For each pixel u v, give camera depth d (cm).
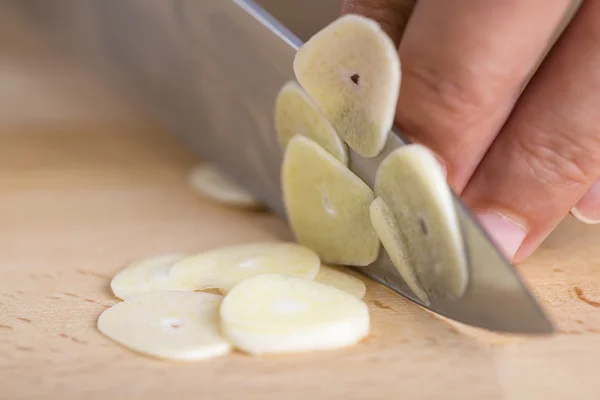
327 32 16
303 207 18
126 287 18
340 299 17
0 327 17
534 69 17
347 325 16
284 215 20
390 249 17
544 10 16
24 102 26
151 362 16
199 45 21
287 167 18
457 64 16
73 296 18
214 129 22
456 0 16
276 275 17
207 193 21
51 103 26
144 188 22
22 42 31
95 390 15
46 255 19
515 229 17
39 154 23
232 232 20
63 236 20
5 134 24
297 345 16
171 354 16
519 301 16
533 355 16
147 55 23
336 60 16
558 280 18
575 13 17
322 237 18
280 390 15
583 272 18
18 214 21
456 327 17
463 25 16
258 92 19
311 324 16
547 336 16
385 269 17
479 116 16
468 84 16
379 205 17
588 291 18
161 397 15
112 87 26
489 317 16
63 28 28
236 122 21
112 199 21
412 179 16
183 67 22
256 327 16
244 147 21
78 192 22
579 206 18
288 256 18
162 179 22
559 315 17
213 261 18
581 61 17
